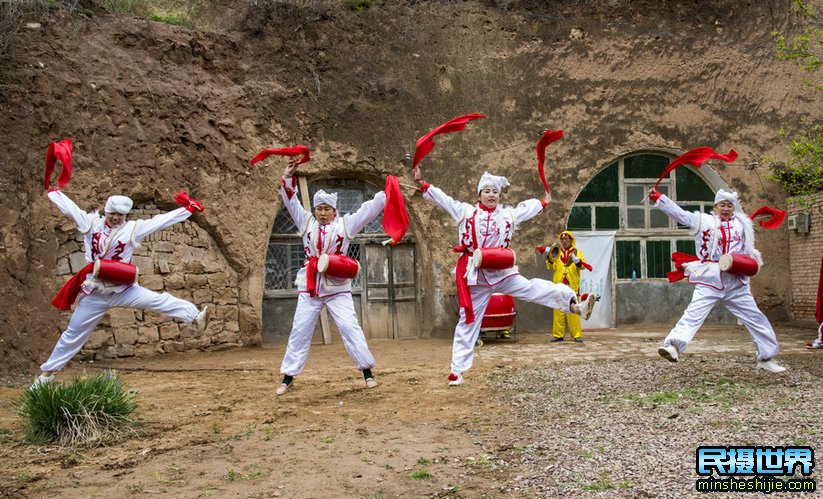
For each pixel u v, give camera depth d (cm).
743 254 708
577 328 1140
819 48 1395
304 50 1216
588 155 1305
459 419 566
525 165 1277
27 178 983
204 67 1160
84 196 1019
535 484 393
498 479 405
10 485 422
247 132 1155
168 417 604
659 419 522
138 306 673
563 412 573
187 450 492
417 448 478
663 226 1370
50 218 993
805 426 484
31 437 528
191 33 1152
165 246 1081
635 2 1357
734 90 1366
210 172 1117
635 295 1356
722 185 1356
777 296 1352
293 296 1221
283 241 1225
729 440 457
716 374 726
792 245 1355
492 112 1274
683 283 1371
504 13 1305
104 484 419
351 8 1260
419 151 647
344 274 688
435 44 1270
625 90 1327
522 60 1296
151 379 834
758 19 1390
